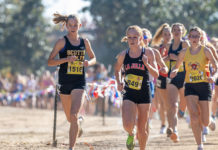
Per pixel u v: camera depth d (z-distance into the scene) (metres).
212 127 21.47
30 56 105.12
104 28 89.44
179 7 87.75
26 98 51.03
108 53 89.50
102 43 98.25
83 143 19.00
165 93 21.12
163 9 85.19
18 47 104.50
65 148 17.81
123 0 86.88
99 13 87.81
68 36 15.90
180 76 19.69
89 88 22.25
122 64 14.87
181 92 20.11
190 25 87.19
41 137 22.36
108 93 22.69
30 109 47.91
